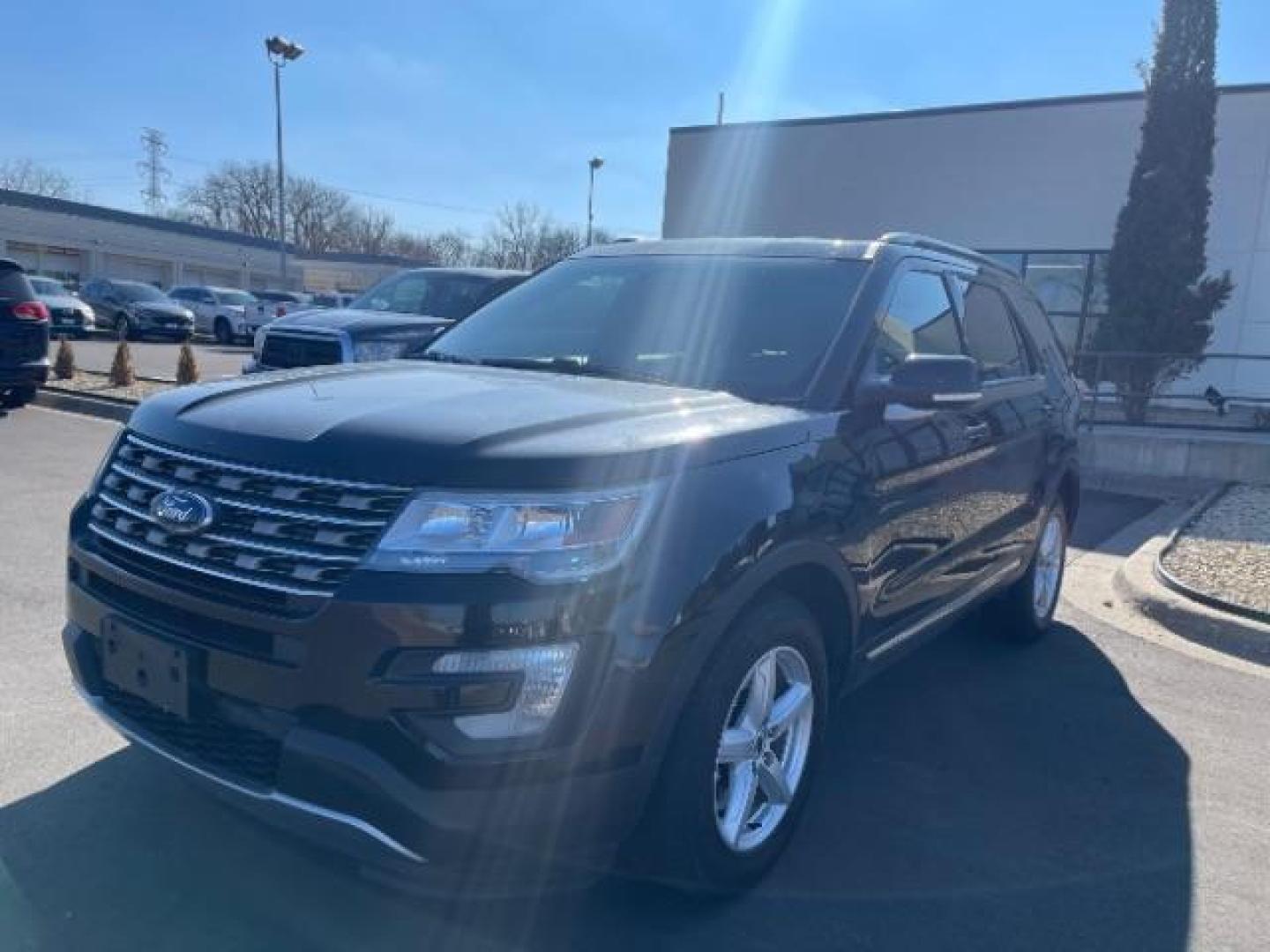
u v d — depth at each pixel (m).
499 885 2.36
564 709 2.29
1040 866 3.19
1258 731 4.33
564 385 3.17
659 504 2.48
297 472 2.43
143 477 2.76
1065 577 6.95
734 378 3.40
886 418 3.46
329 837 2.33
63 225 50.47
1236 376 16.80
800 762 3.13
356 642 2.25
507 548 2.29
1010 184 18.39
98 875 2.85
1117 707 4.55
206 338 33.59
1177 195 14.66
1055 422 5.25
